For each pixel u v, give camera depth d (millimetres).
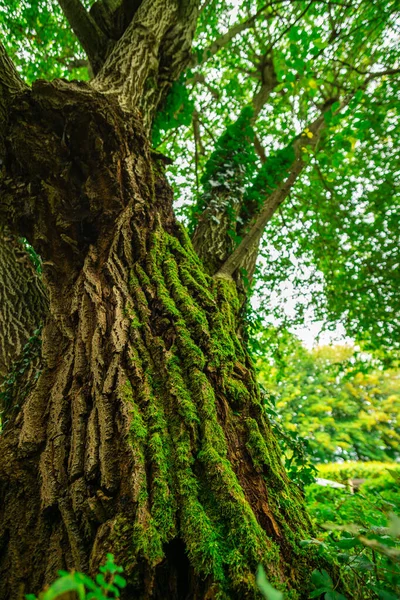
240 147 3596
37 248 2254
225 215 3205
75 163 2186
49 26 4961
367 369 6660
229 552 1117
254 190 3664
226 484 1269
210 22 5109
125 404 1442
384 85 3182
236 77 5656
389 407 18750
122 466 1285
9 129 2205
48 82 2082
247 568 1090
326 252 6453
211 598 1011
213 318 1952
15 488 1407
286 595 1068
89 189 2143
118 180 2180
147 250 2162
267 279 6621
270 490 1433
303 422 15789
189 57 3650
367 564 1171
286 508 1400
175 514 1195
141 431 1359
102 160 2139
